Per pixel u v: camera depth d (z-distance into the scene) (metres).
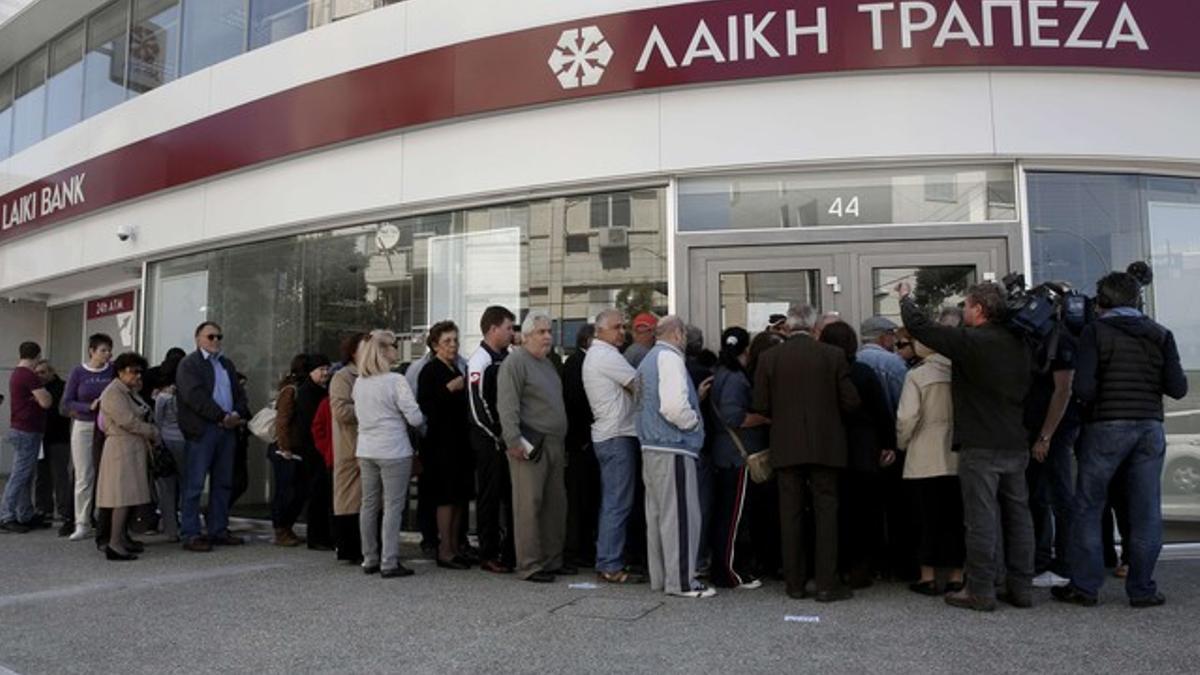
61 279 11.77
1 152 13.67
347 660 4.22
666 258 7.47
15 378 8.84
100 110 11.59
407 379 7.09
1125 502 5.39
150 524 7.83
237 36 9.80
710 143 7.27
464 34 8.05
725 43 7.16
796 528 5.37
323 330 9.04
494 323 6.31
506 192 7.95
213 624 4.91
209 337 7.72
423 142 8.28
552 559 6.01
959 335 4.91
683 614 4.99
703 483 5.98
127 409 7.08
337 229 9.05
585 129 7.61
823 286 7.14
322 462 7.47
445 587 5.78
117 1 11.50
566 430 6.05
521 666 4.08
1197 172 7.15
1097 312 5.36
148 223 10.28
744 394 5.63
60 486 8.63
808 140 7.09
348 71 8.59
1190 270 7.10
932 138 6.95
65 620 5.05
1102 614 4.88
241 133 9.28
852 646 4.32
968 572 5.01
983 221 7.04
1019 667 3.96
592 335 6.44
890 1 6.92
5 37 12.59
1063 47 6.82
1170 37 6.88
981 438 4.89
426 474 6.65
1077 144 6.90
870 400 5.39
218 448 7.72
